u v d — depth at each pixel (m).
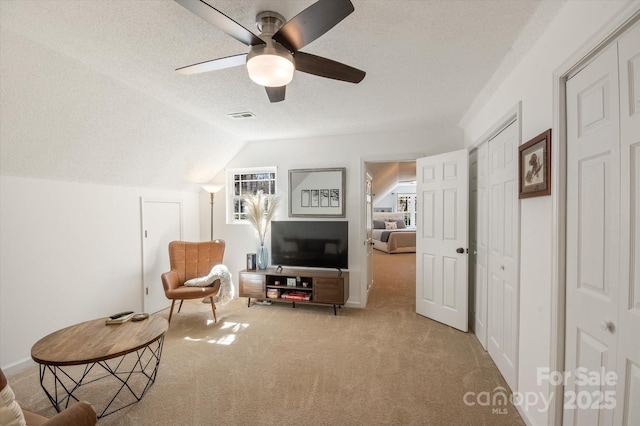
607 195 1.11
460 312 3.08
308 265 4.02
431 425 1.73
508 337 2.10
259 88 2.46
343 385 2.12
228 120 3.33
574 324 1.31
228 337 2.95
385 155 3.82
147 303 3.68
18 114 2.03
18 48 1.71
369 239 4.52
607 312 1.11
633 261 1.00
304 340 2.87
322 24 1.27
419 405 1.90
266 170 4.39
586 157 1.23
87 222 2.98
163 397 1.99
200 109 2.96
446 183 3.21
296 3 1.43
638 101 0.97
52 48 1.82
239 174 4.56
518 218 1.88
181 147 3.52
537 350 1.62
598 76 1.15
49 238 2.65
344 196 3.95
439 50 1.87
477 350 2.64
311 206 4.09
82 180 2.92
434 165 3.37
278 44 1.44
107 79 2.23
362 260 3.90
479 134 2.84
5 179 2.34
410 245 8.46
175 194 4.15
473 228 3.15
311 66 1.63
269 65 1.43
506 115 2.04
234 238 4.46
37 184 2.55
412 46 1.82
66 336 1.97
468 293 3.20
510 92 2.05
